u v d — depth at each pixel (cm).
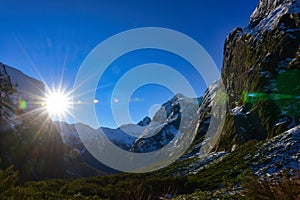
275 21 13125
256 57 12950
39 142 13362
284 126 7931
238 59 15388
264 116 9562
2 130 11006
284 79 9962
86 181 7381
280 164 4331
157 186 4644
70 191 5112
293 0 13262
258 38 13700
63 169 14725
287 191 866
